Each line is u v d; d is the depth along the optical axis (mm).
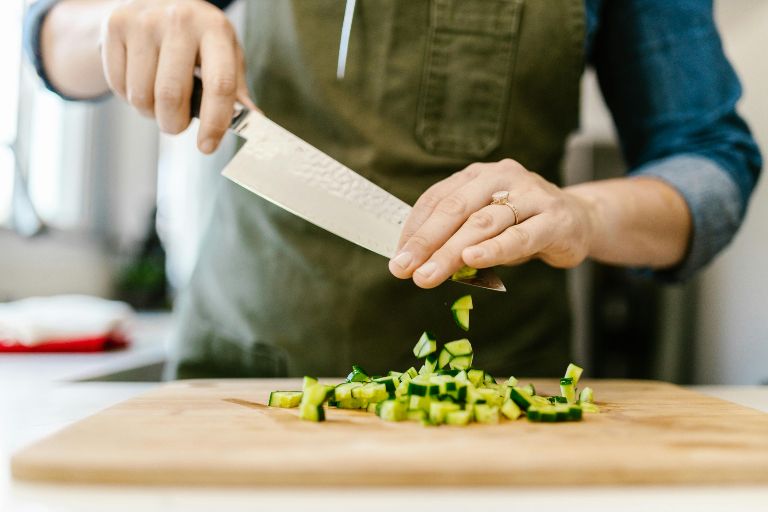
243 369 1681
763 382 2074
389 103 1589
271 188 1336
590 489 766
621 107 1854
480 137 1616
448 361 1294
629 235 1480
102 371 1769
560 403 1172
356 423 1004
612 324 2754
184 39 1309
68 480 754
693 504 733
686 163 1614
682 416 1091
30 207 3449
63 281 3748
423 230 1159
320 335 1604
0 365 2021
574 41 1613
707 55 1696
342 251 1587
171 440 858
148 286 3947
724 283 2430
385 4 1568
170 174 4543
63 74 1664
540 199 1214
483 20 1576
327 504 713
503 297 1648
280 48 1621
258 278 1640
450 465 758
